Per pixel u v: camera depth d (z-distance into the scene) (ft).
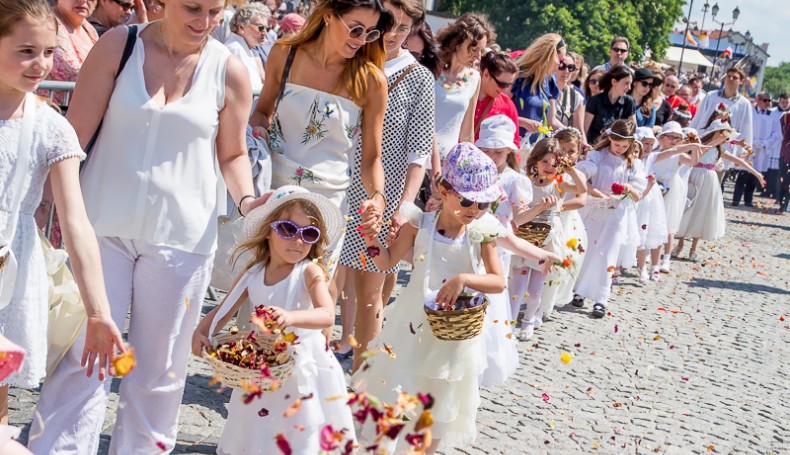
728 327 27.12
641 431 17.38
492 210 13.87
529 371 20.11
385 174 16.67
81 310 11.34
